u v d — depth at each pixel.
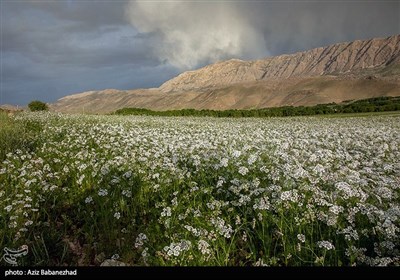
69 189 8.94
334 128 26.61
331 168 10.26
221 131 22.22
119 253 6.06
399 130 23.66
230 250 5.91
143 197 8.39
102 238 6.61
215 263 5.52
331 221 5.84
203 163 10.84
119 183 8.98
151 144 15.43
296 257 5.57
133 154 11.95
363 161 11.59
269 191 7.10
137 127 24.67
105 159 12.37
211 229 6.39
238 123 33.94
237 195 7.76
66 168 10.34
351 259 5.20
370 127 27.27
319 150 12.49
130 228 6.83
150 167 10.30
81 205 8.09
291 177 8.08
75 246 6.50
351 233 5.46
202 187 8.15
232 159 10.57
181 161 11.55
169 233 6.37
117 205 7.70
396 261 5.16
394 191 8.03
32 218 7.18
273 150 12.97
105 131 20.05
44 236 6.58
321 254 5.62
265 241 6.02
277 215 6.74
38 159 11.27
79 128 21.91
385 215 5.98
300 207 6.61
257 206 6.42
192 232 6.07
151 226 6.83
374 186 8.16
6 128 17.55
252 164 10.11
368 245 5.86
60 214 7.82
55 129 20.44
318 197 6.88
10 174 9.91
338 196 6.93
